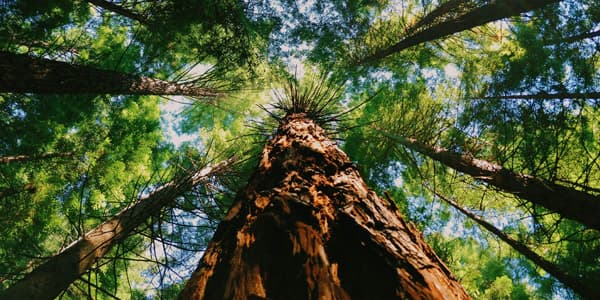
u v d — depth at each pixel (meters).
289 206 1.74
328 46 8.79
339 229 1.72
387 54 9.30
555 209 4.75
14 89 4.33
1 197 5.07
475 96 7.05
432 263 1.62
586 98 5.27
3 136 6.12
